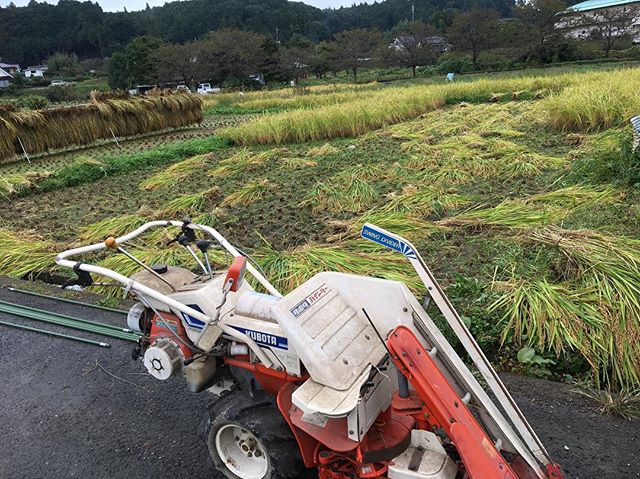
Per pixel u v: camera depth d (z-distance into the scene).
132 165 13.49
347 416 2.67
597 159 8.42
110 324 5.62
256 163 11.88
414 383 2.57
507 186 8.76
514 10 43.28
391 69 56.38
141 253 6.90
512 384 4.17
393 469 2.68
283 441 2.97
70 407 4.36
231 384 3.62
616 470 3.28
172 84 52.69
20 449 3.92
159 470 3.61
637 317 4.37
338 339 2.87
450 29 46.53
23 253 7.46
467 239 6.61
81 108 17.50
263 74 53.66
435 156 10.62
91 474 3.63
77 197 10.91
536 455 2.76
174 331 3.52
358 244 6.58
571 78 20.17
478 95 20.69
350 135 15.54
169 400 4.35
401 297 2.89
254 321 3.18
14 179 11.59
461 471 2.81
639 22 47.88
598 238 5.62
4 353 5.25
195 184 11.02
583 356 4.30
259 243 7.20
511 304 4.83
